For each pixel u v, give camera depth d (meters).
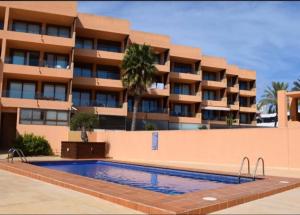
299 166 18.06
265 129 19.75
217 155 21.91
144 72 39.12
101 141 30.47
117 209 7.73
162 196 8.63
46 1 35.31
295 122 29.89
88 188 9.73
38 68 35.16
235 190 10.05
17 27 36.81
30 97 35.84
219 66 52.88
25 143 28.09
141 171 19.30
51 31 38.28
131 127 41.75
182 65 50.97
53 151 29.73
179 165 21.27
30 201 8.48
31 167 15.76
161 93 45.00
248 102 60.78
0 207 7.75
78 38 41.34
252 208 8.16
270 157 19.31
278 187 10.82
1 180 12.58
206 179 15.76
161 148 25.36
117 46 43.47
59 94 38.03
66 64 38.81
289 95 29.91
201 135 22.94
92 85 39.59
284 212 7.77
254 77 59.53
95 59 40.81
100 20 40.25
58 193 9.70
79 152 27.19
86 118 29.34
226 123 52.88
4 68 33.84
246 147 20.50
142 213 7.42
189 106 51.34
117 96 43.09
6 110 34.16
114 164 22.53
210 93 55.22
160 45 45.44
